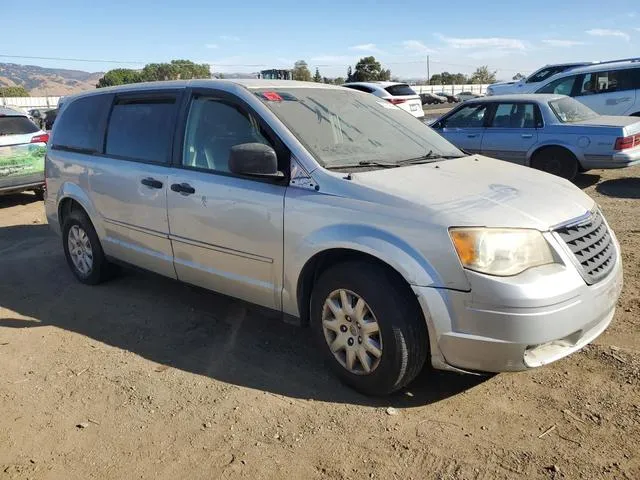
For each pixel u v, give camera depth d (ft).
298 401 11.48
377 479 9.16
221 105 13.97
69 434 10.68
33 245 24.35
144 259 16.10
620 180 33.09
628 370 11.81
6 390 12.33
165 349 14.02
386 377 10.87
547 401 11.03
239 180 13.07
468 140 34.24
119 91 17.26
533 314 9.68
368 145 13.48
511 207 10.60
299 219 11.82
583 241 10.87
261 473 9.40
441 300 10.09
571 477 9.00
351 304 11.34
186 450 10.07
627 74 39.34
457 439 10.05
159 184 14.90
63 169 18.63
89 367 13.23
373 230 10.76
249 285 13.21
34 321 16.06
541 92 42.93
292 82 14.98
